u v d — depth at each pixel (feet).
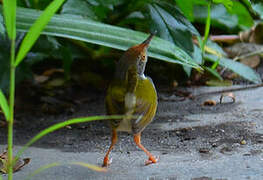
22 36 35.29
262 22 48.52
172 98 37.86
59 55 37.73
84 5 34.24
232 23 45.80
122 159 26.48
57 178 23.62
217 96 37.63
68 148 29.12
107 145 29.35
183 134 29.94
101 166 25.31
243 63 44.42
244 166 23.59
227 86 40.04
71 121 18.26
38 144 30.17
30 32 18.26
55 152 28.32
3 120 35.70
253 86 39.65
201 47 36.09
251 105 34.73
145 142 29.22
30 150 28.78
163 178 22.58
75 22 28.22
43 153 28.17
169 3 35.12
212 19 45.96
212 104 35.63
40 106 38.40
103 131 32.30
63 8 33.91
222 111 33.91
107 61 42.11
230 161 24.57
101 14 36.73
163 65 42.16
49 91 41.16
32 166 25.68
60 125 18.21
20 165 25.59
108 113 24.47
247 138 28.30
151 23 33.96
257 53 45.16
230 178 21.91
